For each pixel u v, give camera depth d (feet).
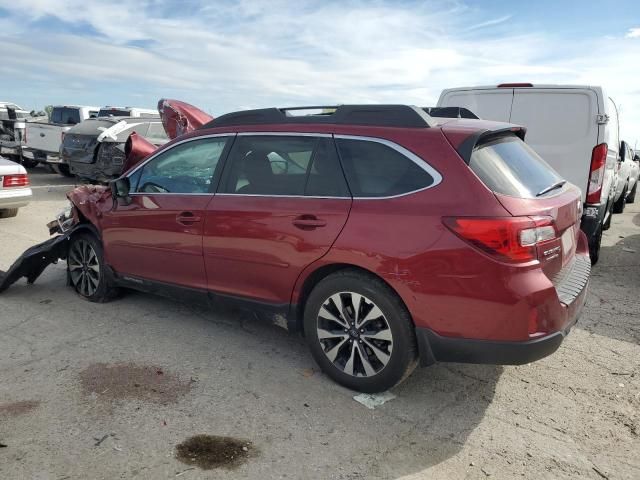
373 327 11.10
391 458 9.48
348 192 11.23
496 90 21.95
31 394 11.25
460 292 9.91
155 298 17.42
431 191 10.32
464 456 9.61
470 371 12.82
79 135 38.29
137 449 9.48
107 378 12.01
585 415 11.02
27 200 29.73
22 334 14.37
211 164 13.56
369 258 10.65
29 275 17.87
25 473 8.76
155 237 14.34
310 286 12.02
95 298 16.83
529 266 9.73
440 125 11.14
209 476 8.85
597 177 20.17
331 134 11.80
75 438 9.75
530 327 9.71
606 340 14.79
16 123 51.42
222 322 15.51
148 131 40.40
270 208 12.04
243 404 11.07
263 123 12.99
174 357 13.19
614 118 23.71
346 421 10.57
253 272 12.47
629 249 26.94
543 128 21.03
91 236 16.63
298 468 9.13
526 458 9.60
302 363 13.01
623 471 9.29
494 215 9.66
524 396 11.73
